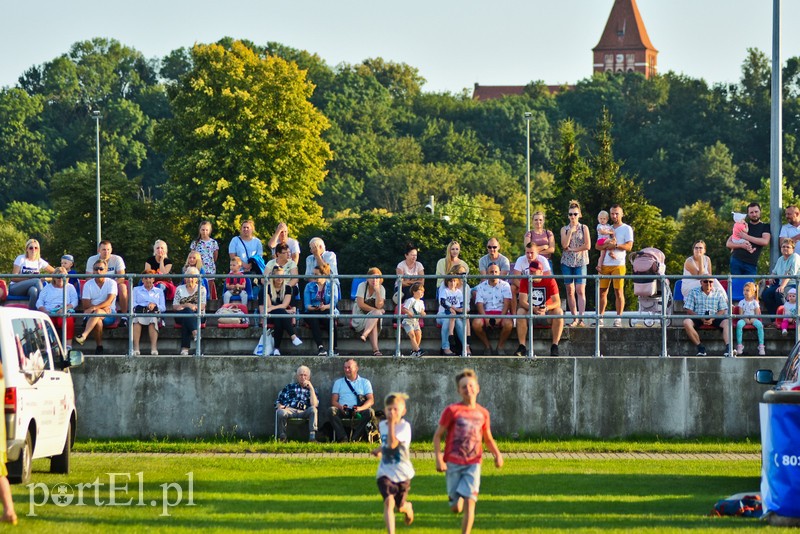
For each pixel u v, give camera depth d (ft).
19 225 584.40
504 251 508.53
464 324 114.42
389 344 120.26
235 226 364.79
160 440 112.68
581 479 88.84
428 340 120.57
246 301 120.78
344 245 374.63
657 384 114.73
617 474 91.91
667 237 373.81
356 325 118.01
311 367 113.91
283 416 110.52
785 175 636.48
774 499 68.74
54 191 418.92
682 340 120.26
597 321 115.44
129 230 388.57
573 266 123.54
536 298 117.39
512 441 112.57
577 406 114.32
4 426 68.49
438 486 85.76
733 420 114.83
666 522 69.10
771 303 120.26
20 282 117.39
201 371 114.01
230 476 88.53
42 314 86.22
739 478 90.07
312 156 386.32
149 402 113.91
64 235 411.95
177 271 369.71
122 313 114.52
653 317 116.06
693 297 119.14
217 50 382.42
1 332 77.00
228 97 375.04
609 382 114.52
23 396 77.41
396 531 65.67
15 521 66.44
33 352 81.51
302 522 68.44
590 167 382.22
